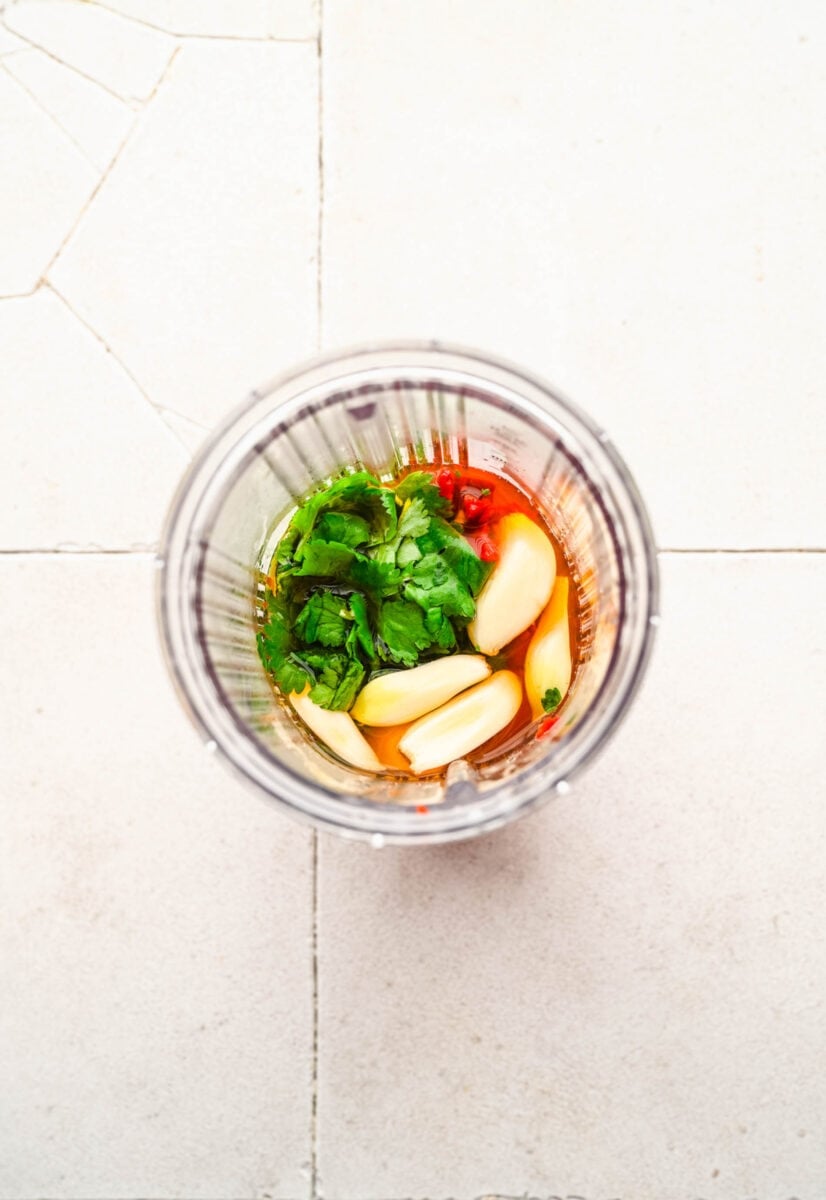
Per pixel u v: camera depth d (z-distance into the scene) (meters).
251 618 0.42
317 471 0.42
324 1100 0.48
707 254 0.50
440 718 0.41
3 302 0.50
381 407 0.40
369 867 0.49
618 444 0.50
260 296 0.50
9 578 0.49
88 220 0.50
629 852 0.49
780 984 0.48
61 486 0.50
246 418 0.39
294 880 0.49
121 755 0.49
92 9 0.50
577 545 0.41
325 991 0.48
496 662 0.42
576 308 0.50
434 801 0.39
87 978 0.49
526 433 0.40
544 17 0.50
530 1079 0.48
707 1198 0.48
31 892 0.49
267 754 0.39
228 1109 0.48
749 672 0.49
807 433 0.49
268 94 0.50
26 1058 0.49
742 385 0.50
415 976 0.48
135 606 0.49
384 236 0.50
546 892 0.49
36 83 0.50
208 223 0.50
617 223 0.50
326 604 0.41
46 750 0.49
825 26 0.50
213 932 0.49
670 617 0.49
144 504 0.49
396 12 0.50
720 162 0.50
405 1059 0.48
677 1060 0.48
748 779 0.49
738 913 0.49
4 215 0.50
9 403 0.50
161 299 0.50
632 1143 0.48
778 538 0.49
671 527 0.49
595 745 0.38
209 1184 0.48
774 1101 0.48
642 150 0.50
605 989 0.48
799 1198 0.48
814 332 0.50
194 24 0.50
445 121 0.50
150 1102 0.49
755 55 0.50
